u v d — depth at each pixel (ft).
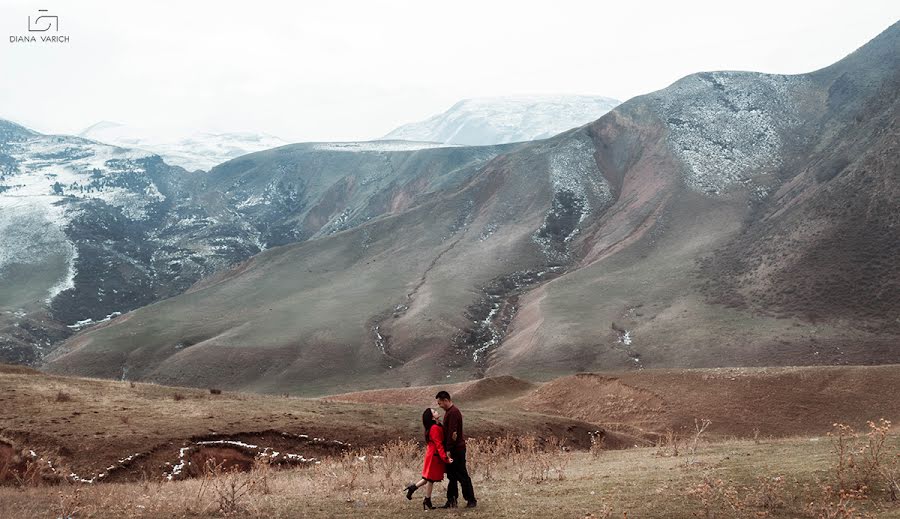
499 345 511.81
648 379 210.18
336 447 113.29
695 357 404.98
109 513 50.90
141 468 92.43
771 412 178.40
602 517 41.34
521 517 43.16
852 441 67.56
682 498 46.44
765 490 45.52
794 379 189.06
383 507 48.60
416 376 467.52
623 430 178.40
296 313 598.34
